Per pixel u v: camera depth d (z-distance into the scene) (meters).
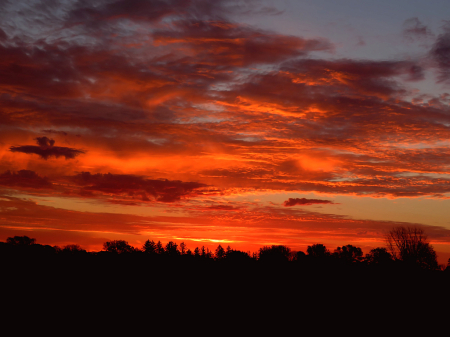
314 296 55.81
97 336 39.25
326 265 77.31
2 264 69.00
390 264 67.75
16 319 43.81
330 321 44.03
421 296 52.81
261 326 42.84
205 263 83.69
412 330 40.16
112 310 49.00
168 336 39.41
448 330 39.84
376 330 40.41
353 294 55.97
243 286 62.47
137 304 51.91
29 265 70.06
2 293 53.66
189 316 46.78
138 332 40.66
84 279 64.50
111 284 62.53
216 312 48.34
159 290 59.94
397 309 47.78
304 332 40.12
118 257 84.12
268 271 73.69
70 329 41.25
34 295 53.84
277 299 54.91
